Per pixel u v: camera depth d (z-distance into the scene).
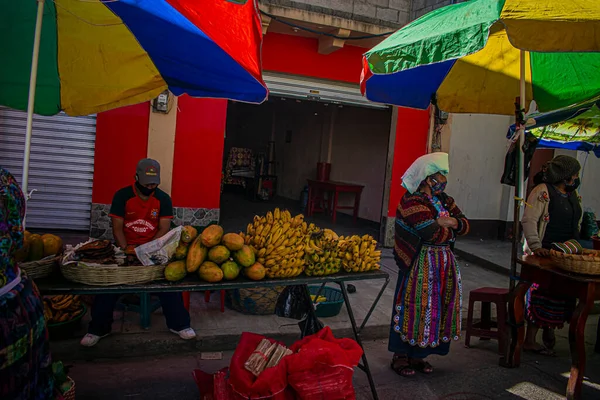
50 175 6.81
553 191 4.35
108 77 3.77
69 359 3.75
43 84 3.71
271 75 7.60
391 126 8.39
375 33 7.45
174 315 4.01
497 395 3.69
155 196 4.03
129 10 3.24
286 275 3.25
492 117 9.41
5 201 1.88
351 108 11.59
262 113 16.33
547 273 3.87
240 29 3.38
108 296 3.74
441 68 4.68
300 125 13.91
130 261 2.85
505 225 9.50
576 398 3.61
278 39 7.50
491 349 4.64
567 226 4.39
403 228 3.81
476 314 5.53
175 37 3.45
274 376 2.76
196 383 3.25
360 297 5.59
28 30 3.46
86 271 2.66
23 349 1.85
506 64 4.77
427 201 3.74
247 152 14.54
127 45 3.61
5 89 3.66
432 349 3.84
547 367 4.27
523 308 4.14
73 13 3.30
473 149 9.34
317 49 7.71
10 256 1.89
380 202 10.40
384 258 7.67
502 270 7.41
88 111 3.86
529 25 3.13
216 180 7.18
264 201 13.61
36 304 1.99
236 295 4.66
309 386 2.80
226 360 3.99
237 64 3.58
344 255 3.48
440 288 3.74
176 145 6.95
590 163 9.77
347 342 3.17
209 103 7.01
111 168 6.79
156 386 3.48
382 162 10.38
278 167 15.27
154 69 3.82
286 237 3.27
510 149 4.36
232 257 3.12
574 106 4.89
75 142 6.83
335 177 12.19
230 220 9.95
